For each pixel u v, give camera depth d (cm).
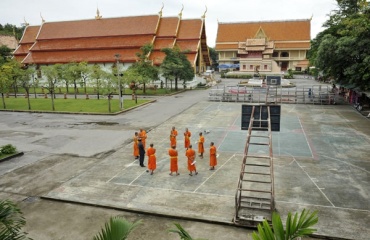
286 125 2656
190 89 5678
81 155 1934
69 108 3609
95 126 2736
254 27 9788
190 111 3391
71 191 1405
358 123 2700
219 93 4353
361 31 2805
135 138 1844
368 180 1461
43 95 5019
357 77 2984
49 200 1338
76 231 1095
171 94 4872
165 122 2847
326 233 1023
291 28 9394
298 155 1839
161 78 5903
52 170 1684
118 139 2288
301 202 1245
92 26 6781
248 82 6088
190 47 6141
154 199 1307
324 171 1580
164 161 1780
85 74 5006
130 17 6619
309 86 5644
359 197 1284
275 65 8119
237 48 9738
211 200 1283
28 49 7062
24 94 5206
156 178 1531
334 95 4012
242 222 1084
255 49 8519
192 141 2192
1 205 664
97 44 6519
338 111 3303
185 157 1842
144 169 1662
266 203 1193
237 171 1598
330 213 1154
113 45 6381
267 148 1995
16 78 4472
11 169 1708
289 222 495
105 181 1512
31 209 1261
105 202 1288
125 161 1803
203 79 6500
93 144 2172
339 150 1930
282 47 9312
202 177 1530
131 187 1433
